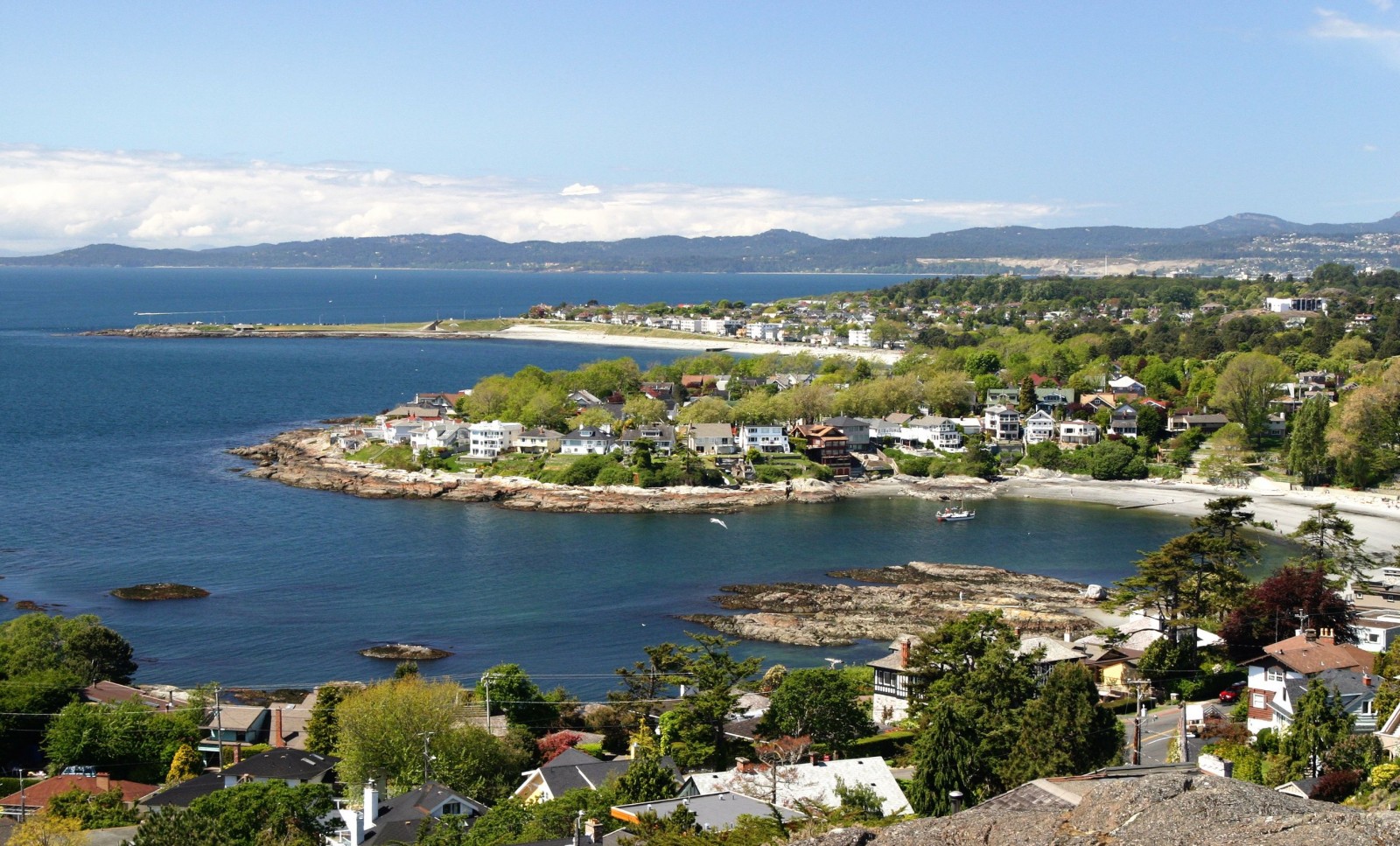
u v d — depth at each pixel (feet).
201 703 291.58
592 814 187.73
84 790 236.84
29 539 499.10
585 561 483.10
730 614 407.85
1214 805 102.99
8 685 282.15
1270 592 304.50
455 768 236.43
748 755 238.27
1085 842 103.30
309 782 233.35
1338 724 193.88
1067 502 619.26
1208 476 654.94
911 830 114.32
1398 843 93.81
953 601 423.23
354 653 362.94
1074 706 208.74
